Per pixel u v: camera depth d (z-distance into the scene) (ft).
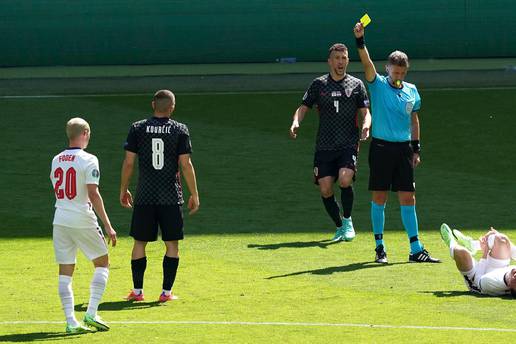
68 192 108.78
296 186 196.24
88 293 125.80
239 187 195.52
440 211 173.99
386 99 142.82
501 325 108.58
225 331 107.34
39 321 112.57
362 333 105.91
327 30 399.65
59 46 398.42
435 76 352.69
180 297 123.13
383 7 399.24
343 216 156.35
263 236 159.12
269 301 120.26
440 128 255.29
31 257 146.30
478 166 213.87
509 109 280.51
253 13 399.44
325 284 128.67
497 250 122.72
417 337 104.22
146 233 121.90
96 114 277.44
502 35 401.29
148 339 104.68
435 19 400.06
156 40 399.44
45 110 284.41
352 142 156.46
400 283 128.77
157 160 121.29
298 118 156.87
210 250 150.00
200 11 399.44
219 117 273.54
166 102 122.42
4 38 396.16
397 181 142.51
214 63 401.29
